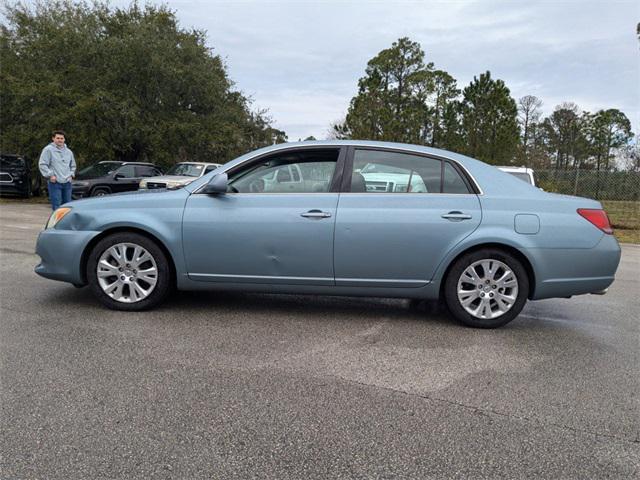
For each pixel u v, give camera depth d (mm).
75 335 3893
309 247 4258
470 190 4328
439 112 31469
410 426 2660
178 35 22516
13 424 2562
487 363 3580
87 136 19297
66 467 2227
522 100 49281
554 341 4117
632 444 2541
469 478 2230
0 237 8914
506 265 4258
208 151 22891
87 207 4504
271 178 4430
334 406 2855
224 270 4387
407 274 4266
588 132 45812
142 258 4469
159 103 21391
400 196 4285
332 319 4539
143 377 3160
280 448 2422
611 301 5641
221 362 3445
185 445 2422
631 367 3570
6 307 4582
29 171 18875
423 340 4035
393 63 35875
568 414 2840
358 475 2230
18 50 21203
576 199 4398
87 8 22625
